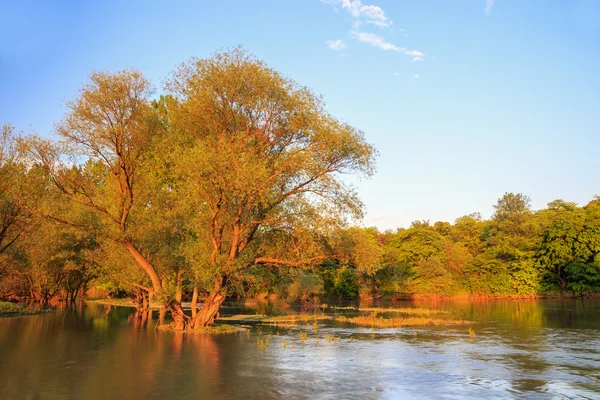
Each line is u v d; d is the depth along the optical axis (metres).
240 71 33.31
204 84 33.59
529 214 101.75
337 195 33.19
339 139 32.41
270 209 33.97
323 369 20.39
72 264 53.62
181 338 30.50
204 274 32.19
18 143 36.78
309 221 32.62
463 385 17.39
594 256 85.88
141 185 35.84
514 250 93.75
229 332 34.31
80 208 44.00
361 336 32.50
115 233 32.69
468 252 103.81
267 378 18.47
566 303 73.75
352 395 15.86
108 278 46.19
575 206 104.12
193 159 29.97
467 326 39.31
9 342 28.12
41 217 32.81
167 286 34.16
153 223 36.53
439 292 89.88
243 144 32.97
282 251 36.53
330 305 73.00
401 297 92.56
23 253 48.06
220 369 20.23
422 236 96.00
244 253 37.47
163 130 34.88
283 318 47.47
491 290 92.00
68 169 31.91
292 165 32.19
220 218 32.59
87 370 19.89
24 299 61.41
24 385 17.12
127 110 31.19
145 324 39.47
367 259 35.03
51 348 25.92
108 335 31.66
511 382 17.89
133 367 20.58
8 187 36.38
